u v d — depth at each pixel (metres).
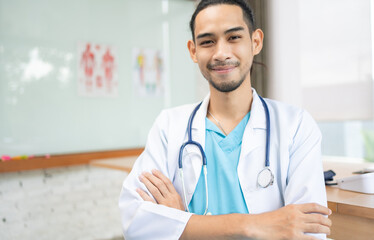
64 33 2.61
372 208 0.86
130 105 2.90
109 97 2.80
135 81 2.92
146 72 2.97
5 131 2.39
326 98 2.98
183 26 3.16
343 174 1.33
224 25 0.82
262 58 3.21
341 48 2.88
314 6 3.02
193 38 0.94
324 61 2.97
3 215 2.41
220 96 0.91
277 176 0.87
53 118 2.57
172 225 0.80
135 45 2.92
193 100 3.22
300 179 0.82
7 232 2.42
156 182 0.89
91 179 2.75
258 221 0.72
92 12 2.72
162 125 1.00
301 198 0.79
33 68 2.49
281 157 0.86
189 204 0.90
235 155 0.90
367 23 2.72
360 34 2.76
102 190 2.80
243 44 0.83
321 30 2.99
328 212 0.72
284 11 3.19
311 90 3.07
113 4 2.81
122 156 2.81
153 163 0.95
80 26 2.67
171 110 1.05
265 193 0.85
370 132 4.23
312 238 0.69
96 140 2.74
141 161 0.97
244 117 0.93
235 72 0.83
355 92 2.81
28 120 2.47
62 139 2.60
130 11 2.89
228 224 0.74
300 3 3.11
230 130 0.93
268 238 0.71
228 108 0.92
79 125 2.67
